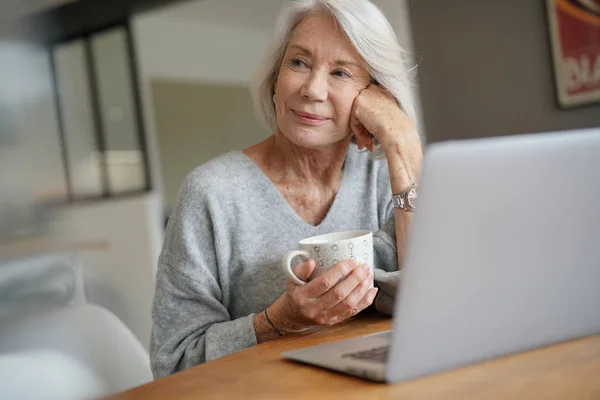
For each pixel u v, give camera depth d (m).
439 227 0.61
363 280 0.88
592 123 4.00
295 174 1.22
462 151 0.60
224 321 1.09
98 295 3.66
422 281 0.62
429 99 4.70
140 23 7.35
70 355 0.93
